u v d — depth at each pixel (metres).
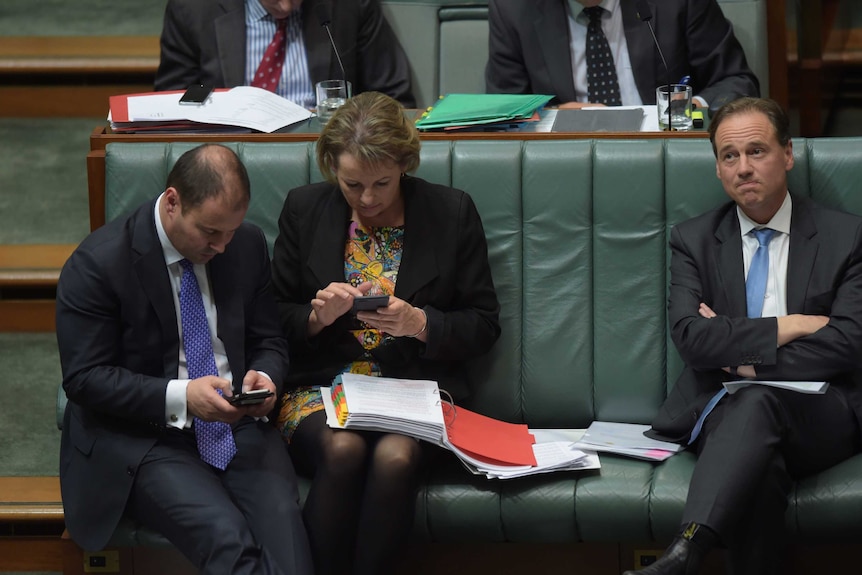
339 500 9.50
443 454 10.37
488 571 10.30
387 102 9.94
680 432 10.37
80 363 9.45
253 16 14.00
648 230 10.98
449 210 10.55
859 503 9.54
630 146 11.05
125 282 9.49
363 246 10.55
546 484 9.89
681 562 8.94
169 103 11.97
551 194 11.06
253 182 11.23
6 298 13.98
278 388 9.86
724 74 13.70
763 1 14.20
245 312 10.03
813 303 10.14
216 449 9.67
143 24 18.00
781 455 9.52
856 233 10.22
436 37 14.71
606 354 11.03
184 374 9.80
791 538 9.73
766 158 10.04
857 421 9.99
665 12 13.62
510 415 11.15
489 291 10.68
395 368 10.47
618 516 9.73
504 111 11.63
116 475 9.49
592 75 13.66
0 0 18.94
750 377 9.91
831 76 17.50
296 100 13.95
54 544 11.08
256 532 9.34
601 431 10.71
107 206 11.20
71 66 16.45
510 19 13.84
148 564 10.10
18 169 15.82
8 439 12.30
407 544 9.94
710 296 10.44
